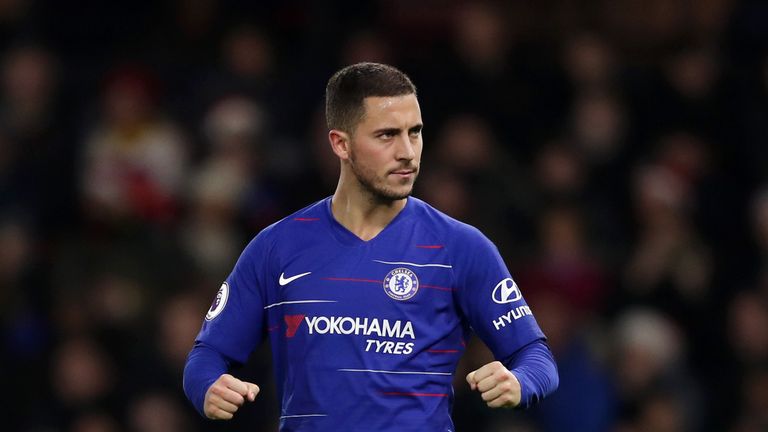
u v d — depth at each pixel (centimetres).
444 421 1781
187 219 3891
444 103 4031
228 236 3803
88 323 3675
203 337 1845
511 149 4034
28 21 4556
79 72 4341
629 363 3638
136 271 3731
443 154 3825
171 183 3978
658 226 3847
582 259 3762
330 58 4306
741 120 4191
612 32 4541
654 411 3606
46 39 4578
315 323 1777
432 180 3716
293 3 4531
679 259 3822
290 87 4184
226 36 4341
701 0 4503
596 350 3675
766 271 3888
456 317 1806
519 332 1797
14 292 3775
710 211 4056
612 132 4088
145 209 3891
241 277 1839
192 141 4066
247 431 3416
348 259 1794
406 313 1772
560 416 3491
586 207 3894
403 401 1755
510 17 4547
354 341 1762
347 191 1822
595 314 3762
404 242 1803
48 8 4628
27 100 4166
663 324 3753
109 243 3828
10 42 4531
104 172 3925
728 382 3759
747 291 3850
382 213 1816
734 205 4084
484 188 3778
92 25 4581
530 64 4212
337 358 1762
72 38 4581
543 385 1741
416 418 1755
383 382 1753
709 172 4134
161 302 3691
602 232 3888
